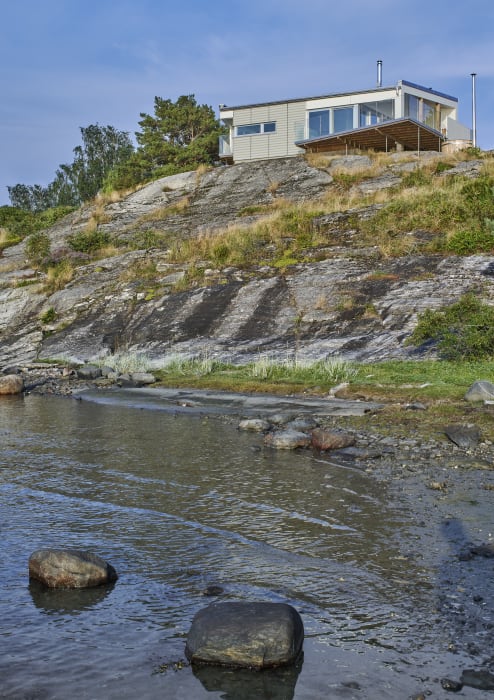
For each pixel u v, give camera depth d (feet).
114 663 13.88
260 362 55.98
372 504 23.79
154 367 61.82
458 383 44.91
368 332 62.03
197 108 188.55
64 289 87.66
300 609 15.99
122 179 145.89
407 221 83.56
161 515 23.26
